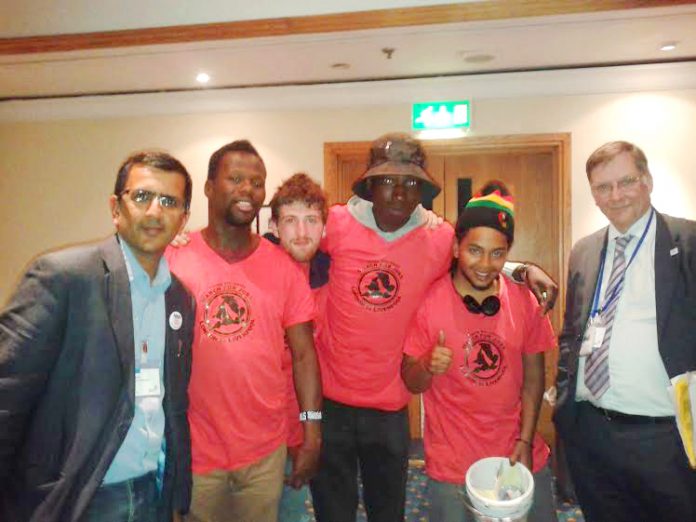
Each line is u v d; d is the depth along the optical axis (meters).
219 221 1.72
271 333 1.70
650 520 1.88
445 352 1.60
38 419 1.27
